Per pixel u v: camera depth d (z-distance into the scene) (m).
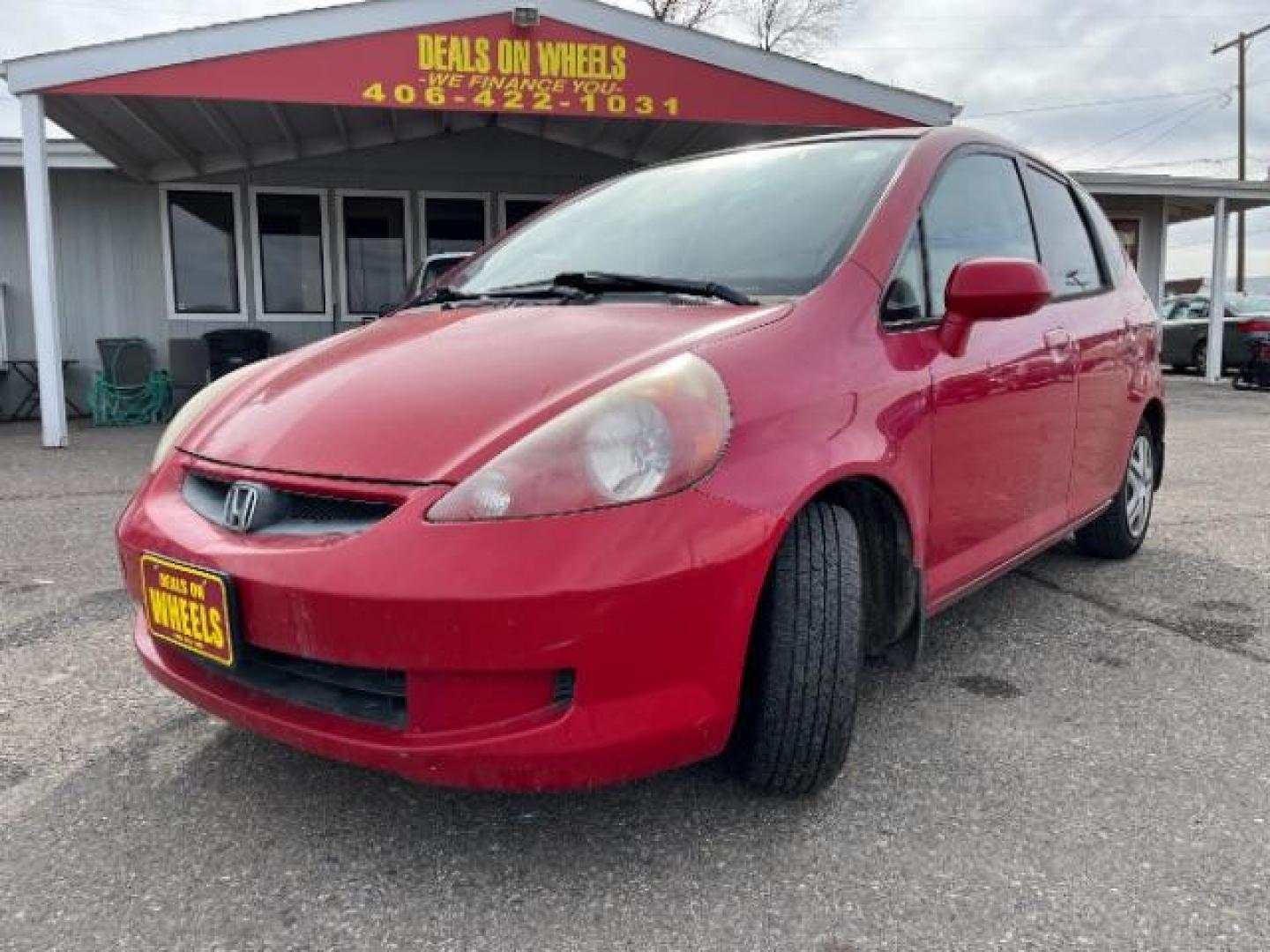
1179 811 2.10
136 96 8.01
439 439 1.83
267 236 11.35
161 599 1.99
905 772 2.26
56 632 3.28
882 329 2.27
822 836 2.00
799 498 1.86
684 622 1.72
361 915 1.77
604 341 2.07
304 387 2.20
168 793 2.20
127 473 6.66
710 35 8.81
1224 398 12.37
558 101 8.66
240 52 7.98
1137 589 3.71
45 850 1.98
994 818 2.07
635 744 1.71
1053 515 3.14
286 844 2.00
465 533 1.67
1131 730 2.49
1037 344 2.88
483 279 2.98
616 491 1.70
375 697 1.85
